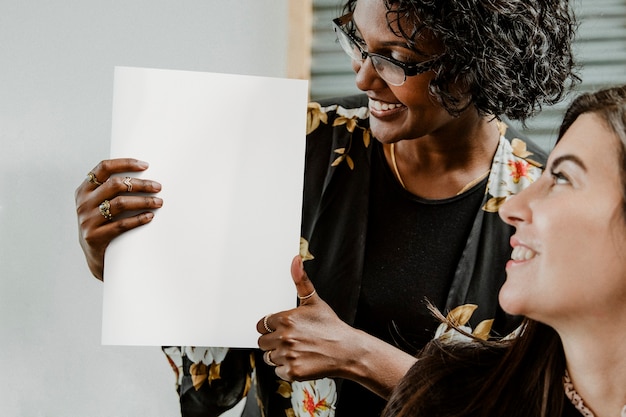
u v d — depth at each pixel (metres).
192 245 1.16
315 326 1.13
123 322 1.15
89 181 1.15
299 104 1.18
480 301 1.17
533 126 1.34
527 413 0.84
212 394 1.24
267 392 1.24
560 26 1.05
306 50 1.42
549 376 0.83
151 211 1.16
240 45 1.45
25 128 1.46
